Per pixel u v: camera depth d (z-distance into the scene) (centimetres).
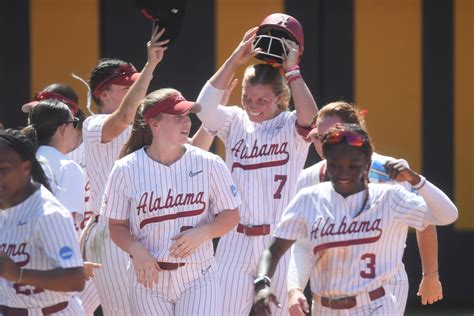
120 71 2228
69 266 1588
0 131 1627
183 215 1886
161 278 1895
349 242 1675
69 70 3152
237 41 3153
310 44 3172
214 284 1920
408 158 3198
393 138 3195
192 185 1891
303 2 3159
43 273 1570
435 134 3198
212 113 2189
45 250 1599
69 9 3145
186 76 3159
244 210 2153
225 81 2194
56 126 1962
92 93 2256
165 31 2084
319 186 1712
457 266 3247
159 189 1878
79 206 1931
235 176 2173
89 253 2158
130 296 1973
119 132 2117
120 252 2136
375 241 1680
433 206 1678
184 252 1852
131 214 1902
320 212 1689
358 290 1689
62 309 1688
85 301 2220
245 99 2188
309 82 3178
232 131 2209
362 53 3178
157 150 1902
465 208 3219
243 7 3153
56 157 1928
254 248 2141
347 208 1681
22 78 3142
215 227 1895
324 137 1675
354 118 1878
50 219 1596
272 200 2158
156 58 2084
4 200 1625
